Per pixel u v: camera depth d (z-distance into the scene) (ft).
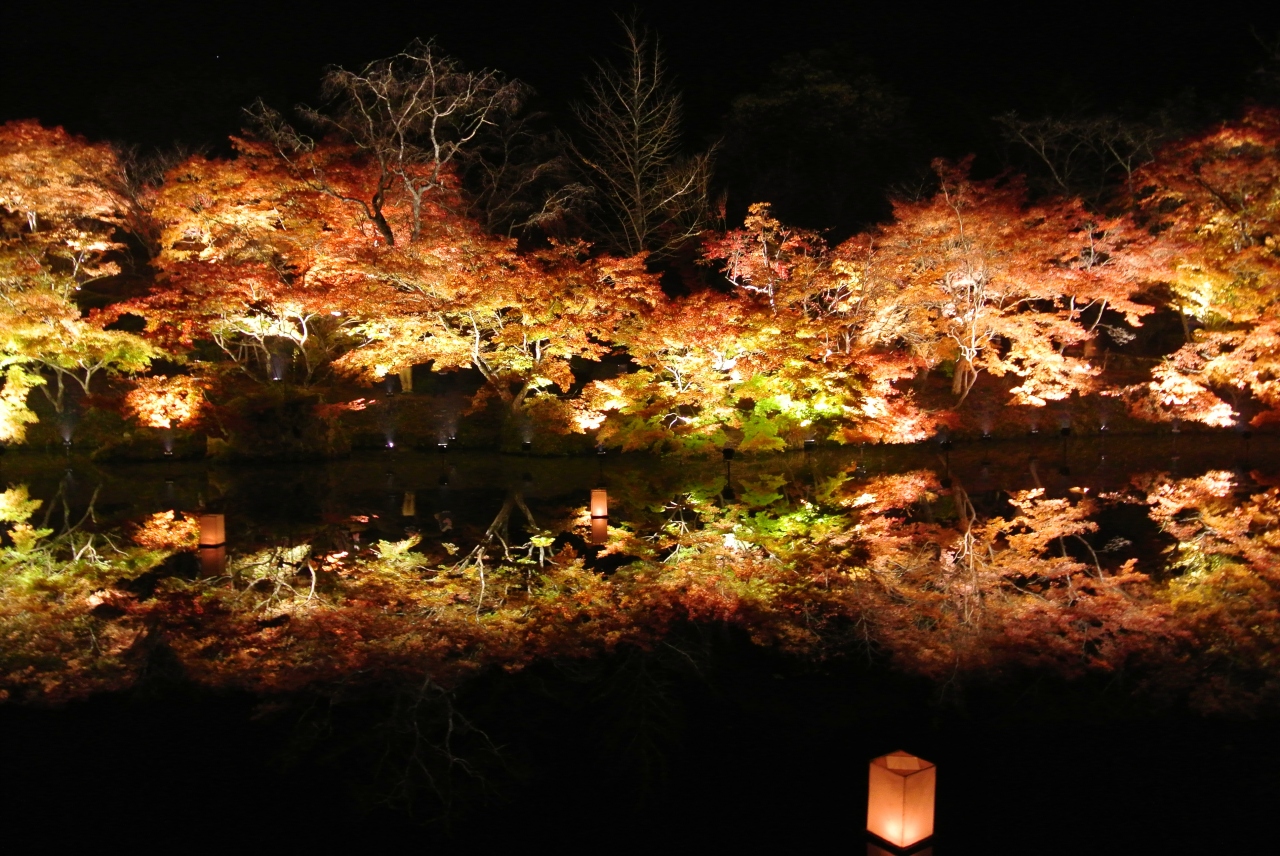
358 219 62.18
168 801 16.89
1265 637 25.35
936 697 21.53
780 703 21.27
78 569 33.35
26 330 56.80
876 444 68.13
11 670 23.52
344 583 31.35
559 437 65.00
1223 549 35.04
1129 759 18.20
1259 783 17.17
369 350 60.23
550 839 15.65
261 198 60.70
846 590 30.32
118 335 59.31
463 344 60.80
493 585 31.04
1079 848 14.97
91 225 72.69
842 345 68.13
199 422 59.16
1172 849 14.99
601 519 41.11
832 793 17.07
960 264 63.77
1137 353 84.53
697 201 84.94
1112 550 35.22
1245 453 61.62
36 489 51.13
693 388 62.03
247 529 40.09
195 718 20.56
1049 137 87.15
